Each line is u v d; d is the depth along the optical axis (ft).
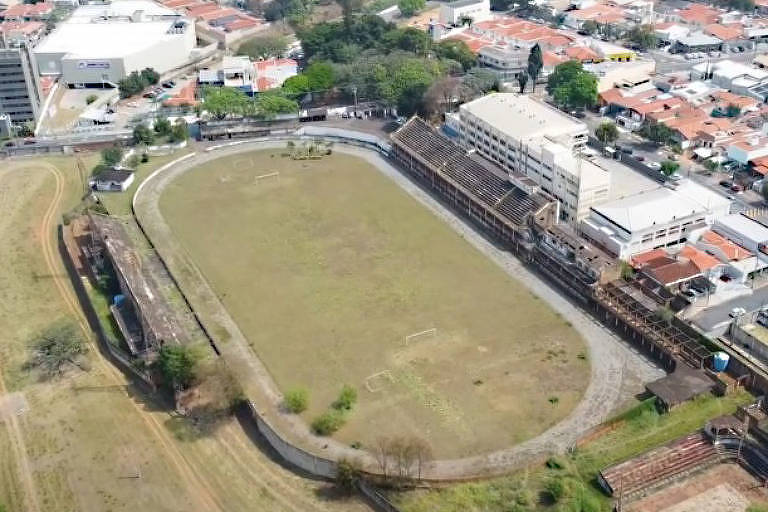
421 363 612.29
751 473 501.56
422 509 480.64
